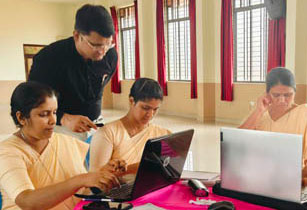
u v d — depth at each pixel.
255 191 1.22
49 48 2.04
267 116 2.01
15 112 1.23
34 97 1.19
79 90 2.11
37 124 1.21
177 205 1.22
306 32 5.12
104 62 2.14
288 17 5.30
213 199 1.28
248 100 6.39
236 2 6.49
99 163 1.61
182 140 1.38
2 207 1.23
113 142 1.65
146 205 1.20
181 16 7.72
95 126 1.93
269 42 5.76
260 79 6.29
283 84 1.95
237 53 6.62
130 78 9.45
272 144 1.17
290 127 1.91
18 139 1.27
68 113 2.13
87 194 1.32
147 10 8.11
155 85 1.61
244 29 6.43
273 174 1.18
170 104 8.18
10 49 9.36
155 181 1.32
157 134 1.78
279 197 1.17
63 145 1.40
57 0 9.57
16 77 9.53
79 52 1.98
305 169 1.42
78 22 1.82
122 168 1.41
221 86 6.70
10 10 9.25
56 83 2.03
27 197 1.10
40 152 1.31
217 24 6.64
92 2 9.59
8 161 1.18
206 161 4.02
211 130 5.98
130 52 9.26
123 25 9.27
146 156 1.18
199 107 7.11
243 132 1.23
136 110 1.62
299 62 5.23
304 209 1.13
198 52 6.90
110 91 10.08
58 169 1.34
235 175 1.27
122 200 1.25
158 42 8.00
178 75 8.04
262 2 6.06
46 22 9.80
